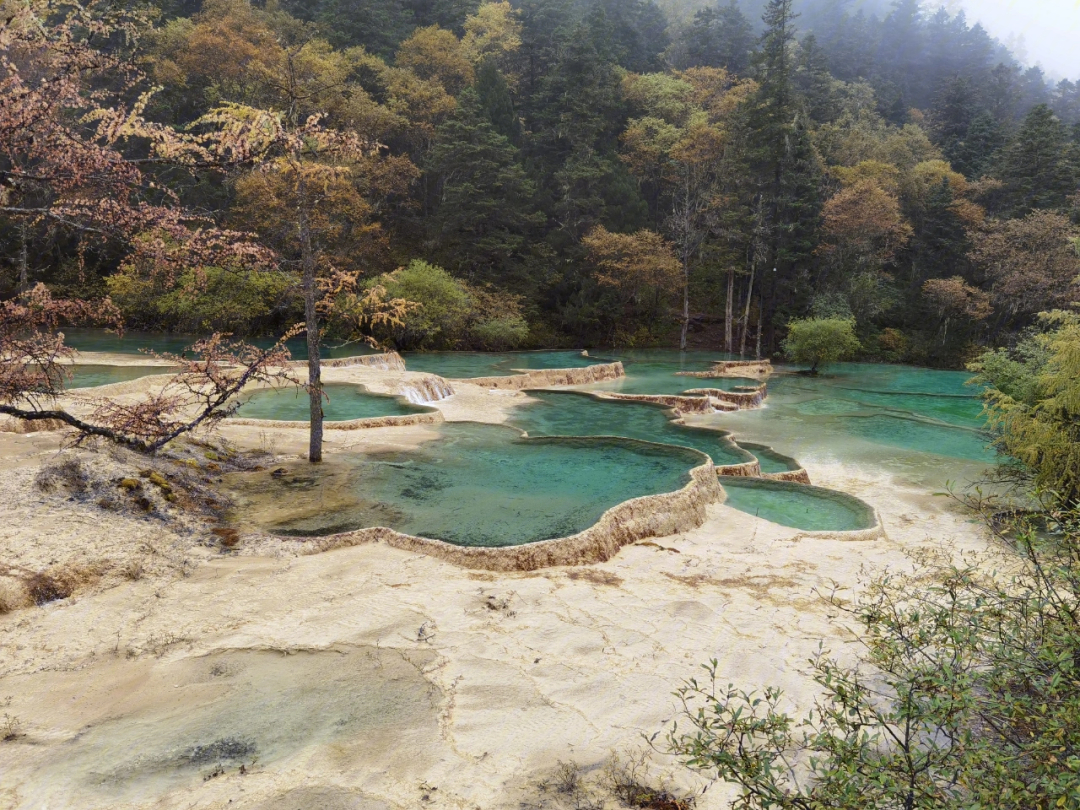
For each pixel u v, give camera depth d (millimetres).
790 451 20906
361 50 57781
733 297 56750
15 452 11602
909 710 3670
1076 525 4156
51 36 8148
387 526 11047
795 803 3590
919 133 71938
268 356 12734
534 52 67250
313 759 5637
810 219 48812
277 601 8469
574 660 7426
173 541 9797
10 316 9406
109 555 8953
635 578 9859
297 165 13273
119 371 23672
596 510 11953
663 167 57906
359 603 8516
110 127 8211
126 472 10883
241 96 44062
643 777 5520
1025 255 45688
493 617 8320
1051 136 53906
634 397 26266
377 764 5609
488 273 49000
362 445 16312
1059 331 14656
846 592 9500
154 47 48969
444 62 61594
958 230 54125
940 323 51281
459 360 37906
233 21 51625
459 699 6586
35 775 5367
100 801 5105
